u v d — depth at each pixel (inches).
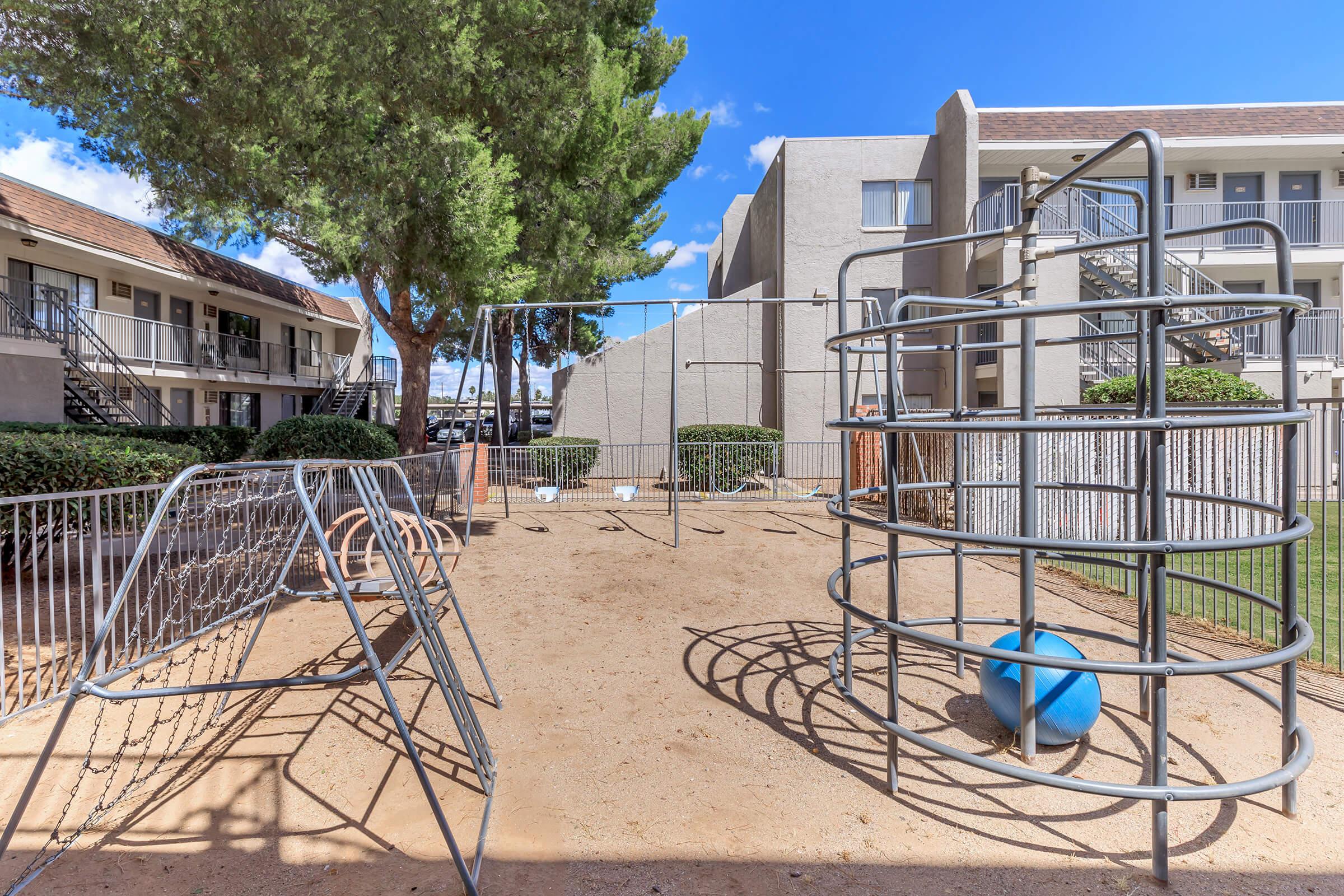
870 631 153.0
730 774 111.3
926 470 371.2
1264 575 244.7
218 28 326.6
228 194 390.0
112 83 324.5
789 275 615.2
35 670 157.6
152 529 84.9
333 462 95.9
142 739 123.1
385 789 106.9
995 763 87.6
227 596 211.5
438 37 384.2
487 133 462.6
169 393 765.3
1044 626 140.7
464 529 366.6
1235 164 636.7
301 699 141.9
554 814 99.9
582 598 224.7
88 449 231.8
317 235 380.2
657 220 757.3
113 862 88.5
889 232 616.7
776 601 221.1
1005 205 578.6
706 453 548.4
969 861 88.4
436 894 82.7
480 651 172.9
